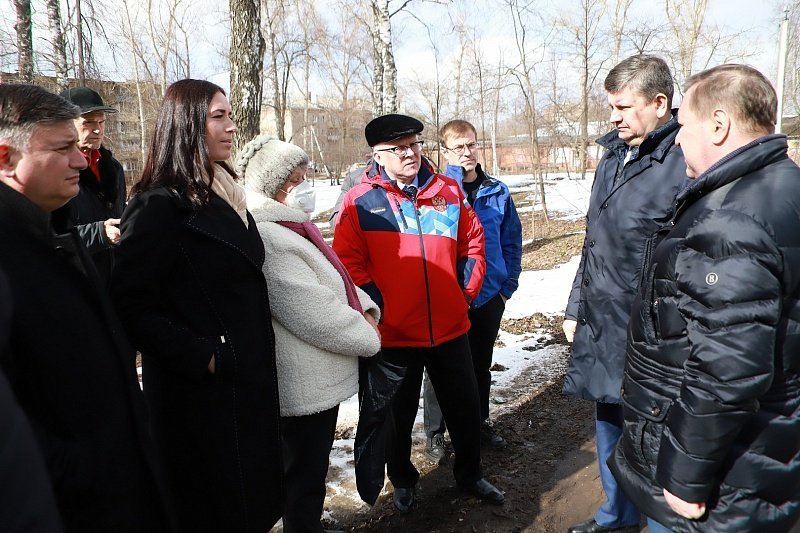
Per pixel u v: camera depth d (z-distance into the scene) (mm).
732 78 1574
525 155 36094
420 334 2684
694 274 1492
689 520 1608
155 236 1770
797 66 16547
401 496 2854
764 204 1452
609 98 2422
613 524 2584
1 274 1007
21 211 1437
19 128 1404
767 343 1406
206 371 1833
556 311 6324
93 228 2307
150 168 1896
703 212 1552
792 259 1431
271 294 2131
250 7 5410
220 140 1938
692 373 1492
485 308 3381
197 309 1856
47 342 1391
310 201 2371
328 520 2777
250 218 2088
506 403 4113
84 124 2734
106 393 1506
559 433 3676
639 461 1729
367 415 2486
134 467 1564
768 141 1530
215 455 1892
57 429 1421
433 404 3305
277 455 2002
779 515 1547
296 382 2176
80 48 8250
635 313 1801
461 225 2908
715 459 1480
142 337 1754
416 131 2613
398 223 2682
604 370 2477
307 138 43469
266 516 1985
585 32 15570
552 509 2881
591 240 2557
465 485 2945
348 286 2402
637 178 2365
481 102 17625
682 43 19125
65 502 1424
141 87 21812
